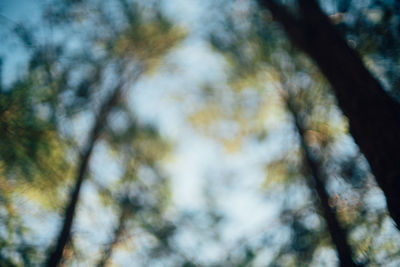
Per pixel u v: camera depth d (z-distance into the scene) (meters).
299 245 4.54
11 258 3.74
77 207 4.99
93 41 5.41
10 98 3.96
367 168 4.38
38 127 4.29
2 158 4.11
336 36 3.44
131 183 5.60
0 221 3.93
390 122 2.69
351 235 4.18
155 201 5.58
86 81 5.07
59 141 4.66
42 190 4.66
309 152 5.47
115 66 5.66
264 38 5.89
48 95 4.36
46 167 4.52
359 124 2.89
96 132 5.56
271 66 6.03
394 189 2.46
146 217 5.27
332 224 4.35
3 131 3.99
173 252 4.90
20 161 4.25
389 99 2.89
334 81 3.26
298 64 5.60
